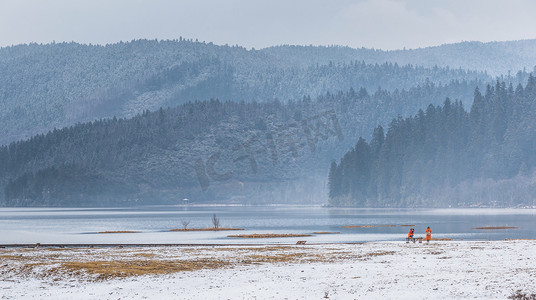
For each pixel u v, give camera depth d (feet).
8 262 278.26
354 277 209.97
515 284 175.52
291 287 197.06
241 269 243.40
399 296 174.40
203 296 189.06
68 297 195.93
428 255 274.77
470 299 165.27
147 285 211.20
